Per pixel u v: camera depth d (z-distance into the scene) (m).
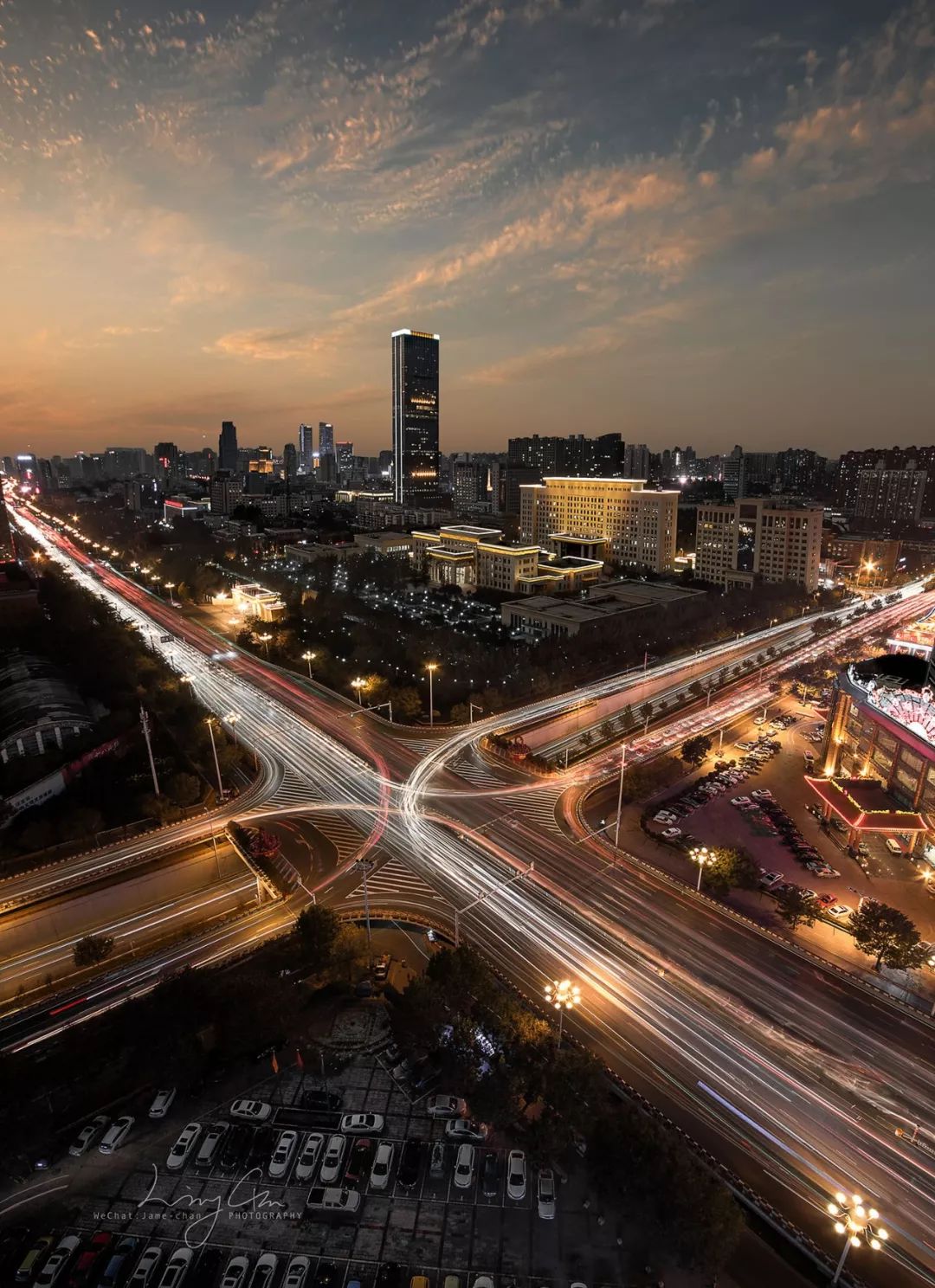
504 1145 61.50
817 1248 51.94
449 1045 66.06
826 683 184.25
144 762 135.25
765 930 88.19
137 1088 66.75
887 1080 67.38
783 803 124.69
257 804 121.62
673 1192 50.22
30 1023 75.88
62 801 122.12
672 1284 51.22
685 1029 72.81
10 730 133.12
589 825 114.75
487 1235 54.88
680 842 109.00
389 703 158.62
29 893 98.56
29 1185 58.62
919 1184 57.69
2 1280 51.94
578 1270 52.44
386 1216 56.31
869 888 99.31
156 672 173.12
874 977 81.00
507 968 81.31
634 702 171.88
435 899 94.50
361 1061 70.12
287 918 91.00
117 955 87.38
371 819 116.06
